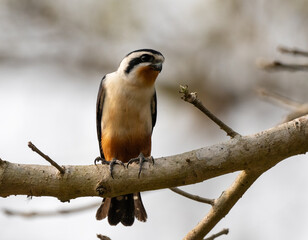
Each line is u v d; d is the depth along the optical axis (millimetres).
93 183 6688
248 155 6555
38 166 6719
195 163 6629
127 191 6730
